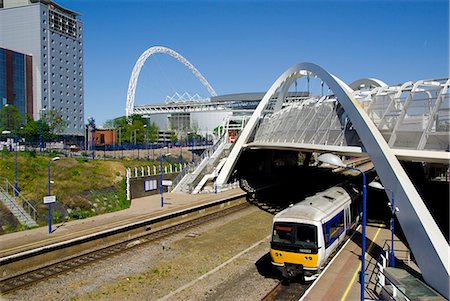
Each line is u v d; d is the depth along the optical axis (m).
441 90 21.55
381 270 17.67
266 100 51.56
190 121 155.38
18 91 104.88
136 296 19.19
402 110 23.31
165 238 30.09
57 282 20.94
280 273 21.86
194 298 18.56
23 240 25.77
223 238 30.09
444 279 16.25
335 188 28.61
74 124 123.06
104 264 23.88
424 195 36.69
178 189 49.22
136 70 162.12
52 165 41.91
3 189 33.69
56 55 115.56
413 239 18.92
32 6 109.31
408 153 21.28
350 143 27.36
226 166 51.62
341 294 17.03
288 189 56.50
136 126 108.94
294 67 45.25
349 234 27.78
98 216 34.47
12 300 18.75
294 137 36.03
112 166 47.53
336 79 30.33
